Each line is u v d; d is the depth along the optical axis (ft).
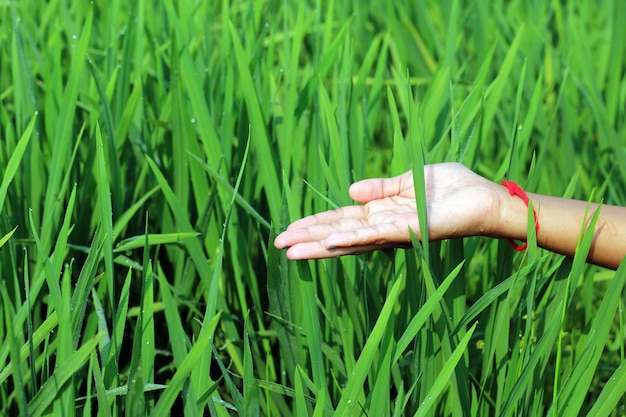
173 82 3.90
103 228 3.06
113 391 2.98
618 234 3.23
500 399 3.23
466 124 3.76
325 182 3.81
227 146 3.98
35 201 3.83
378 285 3.65
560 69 5.23
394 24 5.45
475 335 3.48
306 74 4.72
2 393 3.57
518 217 3.20
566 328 3.78
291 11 5.87
